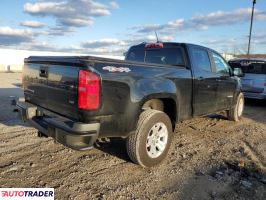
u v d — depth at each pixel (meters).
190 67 5.44
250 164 4.81
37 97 4.59
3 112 8.02
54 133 3.81
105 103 3.70
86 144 3.62
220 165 4.74
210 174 4.39
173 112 5.04
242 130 7.14
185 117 5.40
